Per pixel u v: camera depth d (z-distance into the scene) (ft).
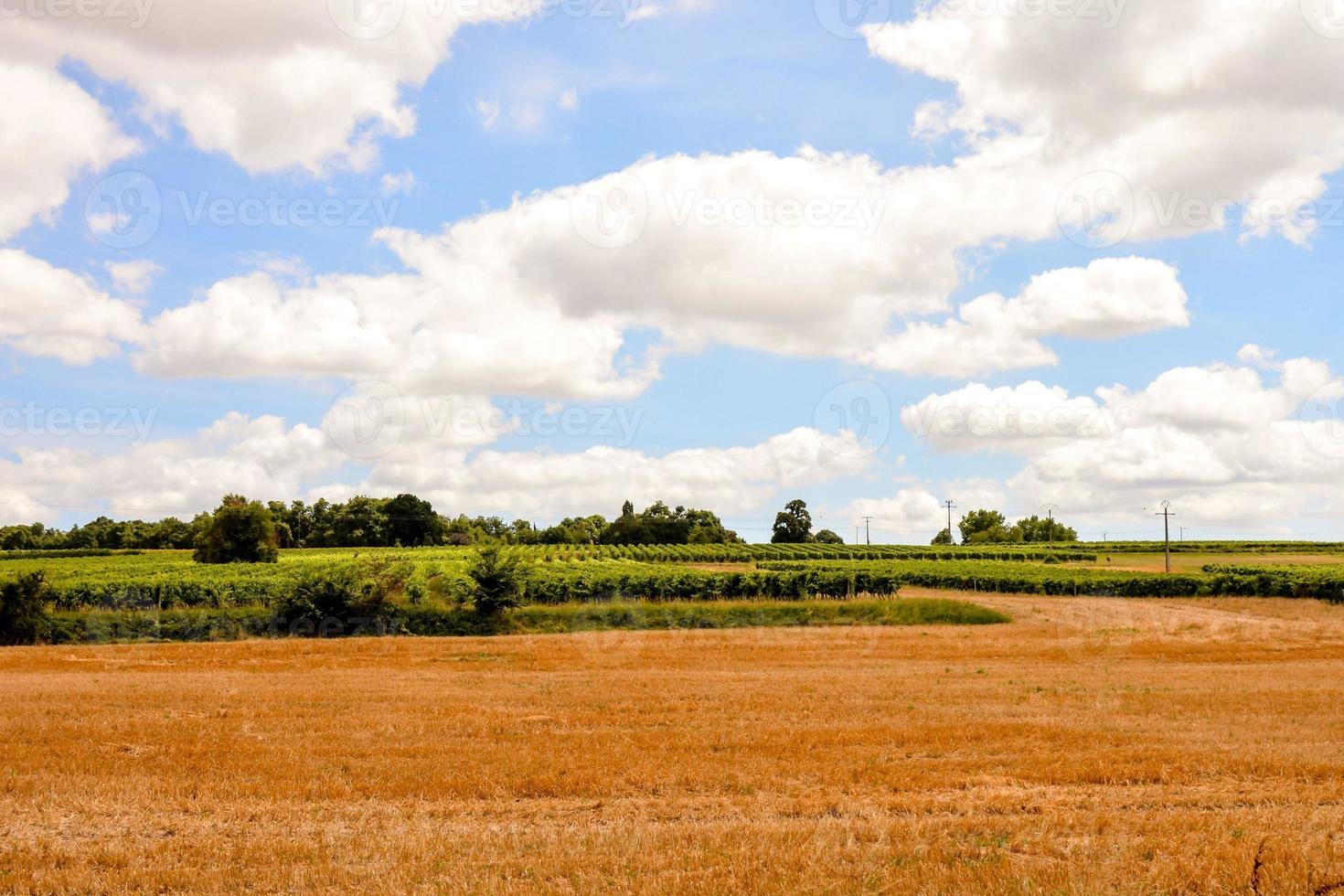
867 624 145.59
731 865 33.22
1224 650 107.96
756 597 172.24
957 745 53.83
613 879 32.07
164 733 57.26
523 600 154.40
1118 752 51.49
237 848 35.47
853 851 34.76
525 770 47.06
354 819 39.83
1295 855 33.55
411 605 149.89
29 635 130.31
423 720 61.87
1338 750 52.08
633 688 77.66
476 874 32.68
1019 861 33.99
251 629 137.80
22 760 49.47
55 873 33.12
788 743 54.39
